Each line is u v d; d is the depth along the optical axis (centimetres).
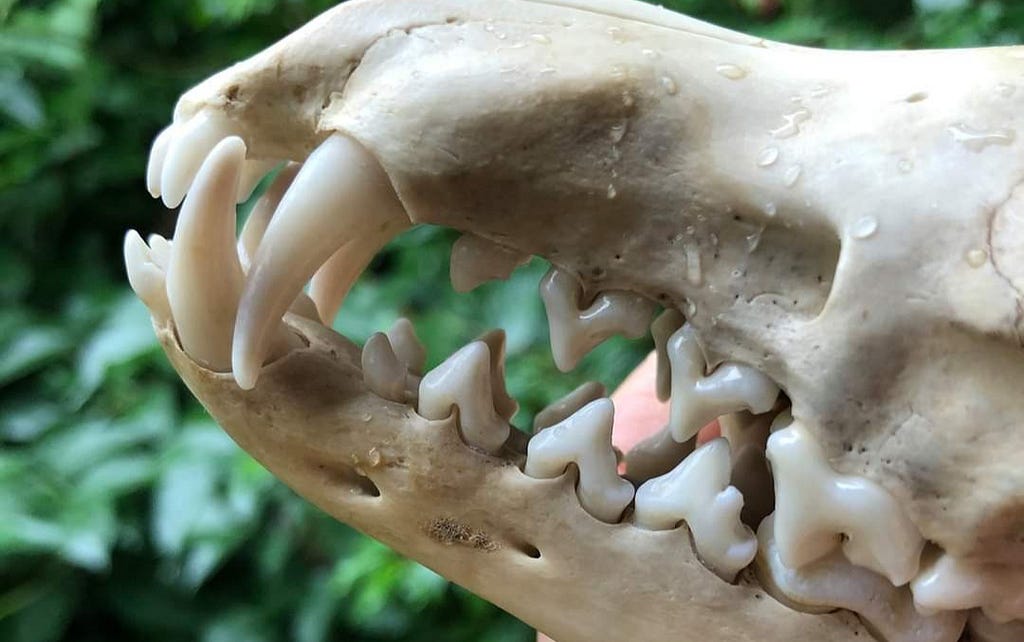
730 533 16
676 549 16
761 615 16
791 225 15
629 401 26
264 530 43
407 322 18
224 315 16
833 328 15
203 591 44
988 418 14
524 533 16
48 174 49
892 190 15
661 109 15
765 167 15
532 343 44
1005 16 39
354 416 16
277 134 16
